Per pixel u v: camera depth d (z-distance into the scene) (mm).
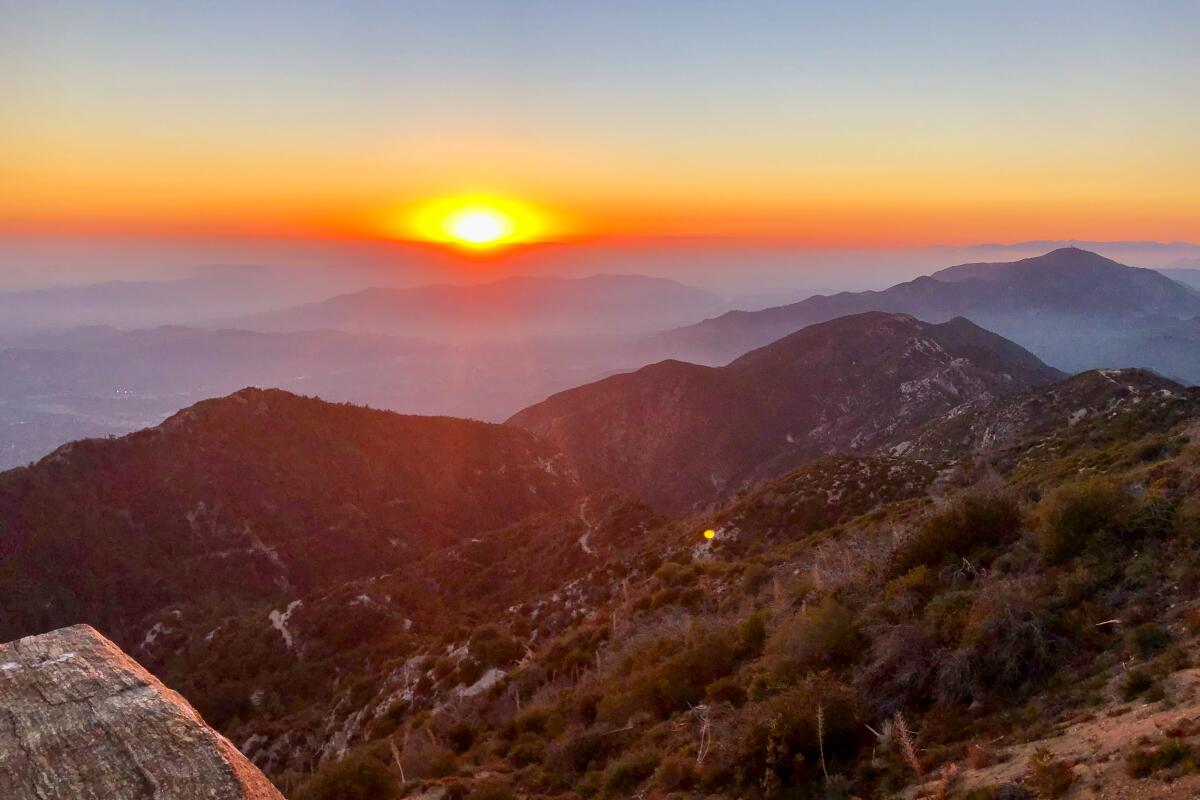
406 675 35250
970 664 10062
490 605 57688
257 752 37031
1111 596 10109
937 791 8047
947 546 14289
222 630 57656
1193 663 8047
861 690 11016
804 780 10016
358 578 76500
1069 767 7016
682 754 12656
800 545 31844
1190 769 6047
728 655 16641
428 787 17547
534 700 24641
